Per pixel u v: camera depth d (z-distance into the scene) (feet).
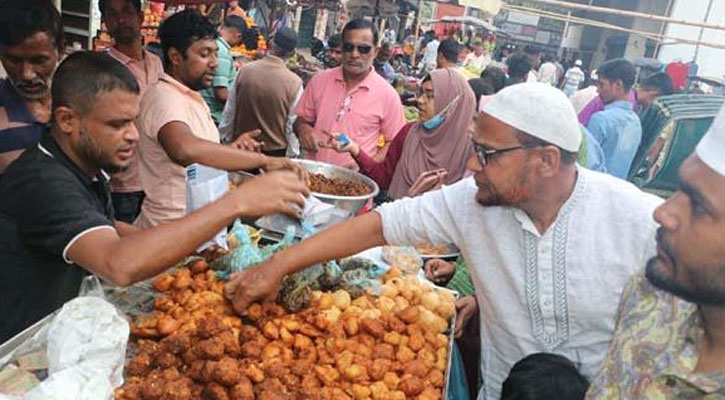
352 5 32.71
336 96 13.38
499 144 4.96
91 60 4.86
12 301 5.00
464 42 61.52
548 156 4.95
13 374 3.88
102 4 11.14
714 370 2.80
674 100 14.61
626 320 3.39
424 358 5.74
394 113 13.57
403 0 47.21
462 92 10.61
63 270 5.24
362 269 7.12
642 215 5.18
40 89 6.92
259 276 5.86
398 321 6.07
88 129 4.86
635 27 69.87
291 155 16.07
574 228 5.32
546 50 90.22
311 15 61.16
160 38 8.70
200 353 4.93
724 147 2.49
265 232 7.83
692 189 2.58
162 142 7.73
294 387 5.01
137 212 9.43
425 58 45.96
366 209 10.30
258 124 15.55
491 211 5.74
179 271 6.36
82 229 4.60
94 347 3.87
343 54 13.17
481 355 6.52
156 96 7.90
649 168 14.82
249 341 5.37
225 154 7.61
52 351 3.88
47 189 4.70
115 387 4.00
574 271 5.37
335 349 5.58
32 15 6.57
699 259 2.58
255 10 39.50
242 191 4.79
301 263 6.02
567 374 5.05
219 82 17.03
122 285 4.42
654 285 2.93
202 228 4.57
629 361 3.21
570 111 5.01
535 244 5.47
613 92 15.87
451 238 6.15
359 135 13.24
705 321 2.86
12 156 6.88
